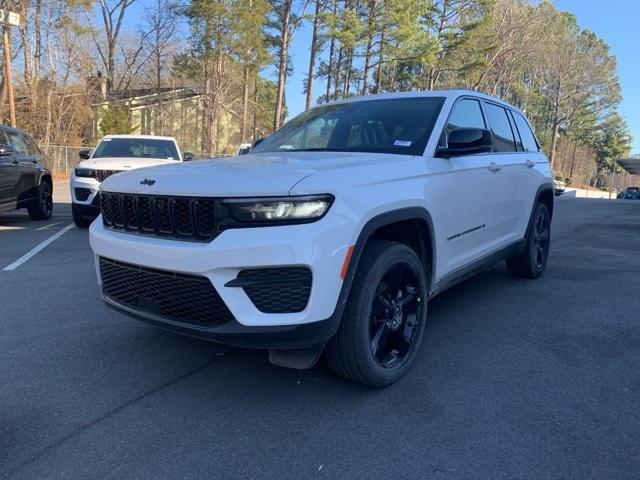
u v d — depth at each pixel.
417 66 50.50
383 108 4.39
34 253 7.45
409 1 38.31
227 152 50.22
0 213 9.19
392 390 3.31
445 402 3.17
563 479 2.46
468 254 4.41
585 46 70.56
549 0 56.06
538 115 75.81
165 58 46.25
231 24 36.09
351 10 37.62
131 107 41.41
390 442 2.74
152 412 3.03
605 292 5.63
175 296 2.95
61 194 18.38
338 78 44.66
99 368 3.61
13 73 31.48
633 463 2.58
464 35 44.22
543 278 6.26
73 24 31.28
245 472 2.49
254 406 3.10
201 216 2.82
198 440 2.75
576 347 4.06
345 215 2.86
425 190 3.55
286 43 38.12
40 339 4.13
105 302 3.45
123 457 2.60
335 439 2.76
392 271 3.32
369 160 3.40
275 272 2.72
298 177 2.83
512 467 2.54
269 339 2.74
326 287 2.78
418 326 3.59
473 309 5.00
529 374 3.57
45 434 2.80
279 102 38.12
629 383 3.45
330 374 3.53
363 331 3.06
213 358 3.78
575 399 3.22
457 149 3.82
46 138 29.64
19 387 3.33
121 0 45.59
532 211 5.77
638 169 74.56
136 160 9.80
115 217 3.33
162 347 3.97
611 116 81.31
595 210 17.38
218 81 39.50
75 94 31.38
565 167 83.50
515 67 60.66
